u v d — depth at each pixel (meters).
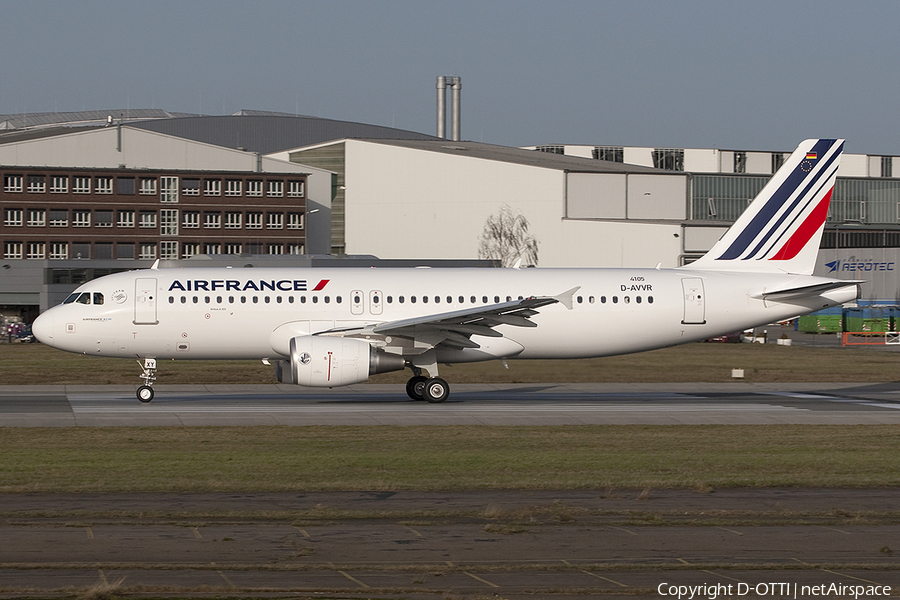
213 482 58.72
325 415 91.56
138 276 102.44
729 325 109.44
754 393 117.94
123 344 100.88
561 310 106.50
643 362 154.12
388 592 37.84
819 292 108.31
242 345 102.62
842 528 48.75
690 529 48.28
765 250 112.50
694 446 75.50
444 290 104.88
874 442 78.38
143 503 52.91
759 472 64.50
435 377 102.94
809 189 112.19
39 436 77.25
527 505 53.47
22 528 46.56
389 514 50.88
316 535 46.19
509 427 84.88
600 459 68.81
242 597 37.00
